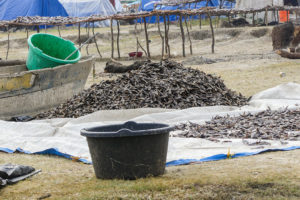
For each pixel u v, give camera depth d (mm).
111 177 8203
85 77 19734
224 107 15344
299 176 7723
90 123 13531
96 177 8500
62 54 20797
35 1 59469
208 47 42438
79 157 10234
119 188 7617
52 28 63344
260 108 15523
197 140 10938
